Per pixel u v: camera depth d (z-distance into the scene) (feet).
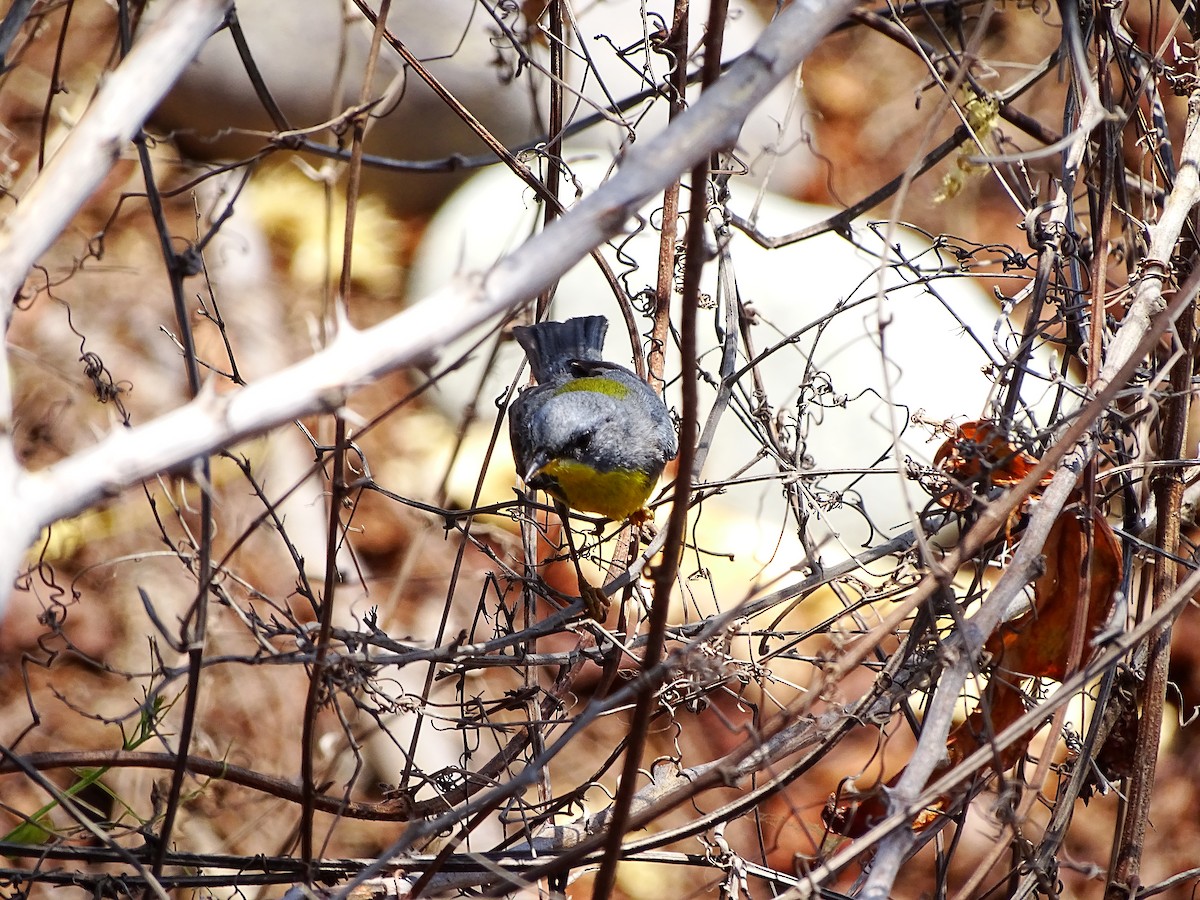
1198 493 24.39
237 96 49.96
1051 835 19.92
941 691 16.99
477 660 21.65
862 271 49.70
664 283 27.02
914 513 17.13
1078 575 20.07
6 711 34.94
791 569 18.98
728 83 13.41
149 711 22.22
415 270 52.34
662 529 30.07
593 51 49.78
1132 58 24.99
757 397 27.20
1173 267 23.34
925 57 24.13
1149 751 21.03
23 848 21.13
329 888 21.45
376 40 19.90
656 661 16.14
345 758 35.47
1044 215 25.26
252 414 12.61
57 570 38.14
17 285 13.03
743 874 21.58
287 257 51.13
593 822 22.38
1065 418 19.93
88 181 13.29
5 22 18.03
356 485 19.90
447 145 53.47
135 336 44.19
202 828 31.76
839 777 36.37
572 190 44.16
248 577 39.06
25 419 40.22
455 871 21.39
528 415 29.17
